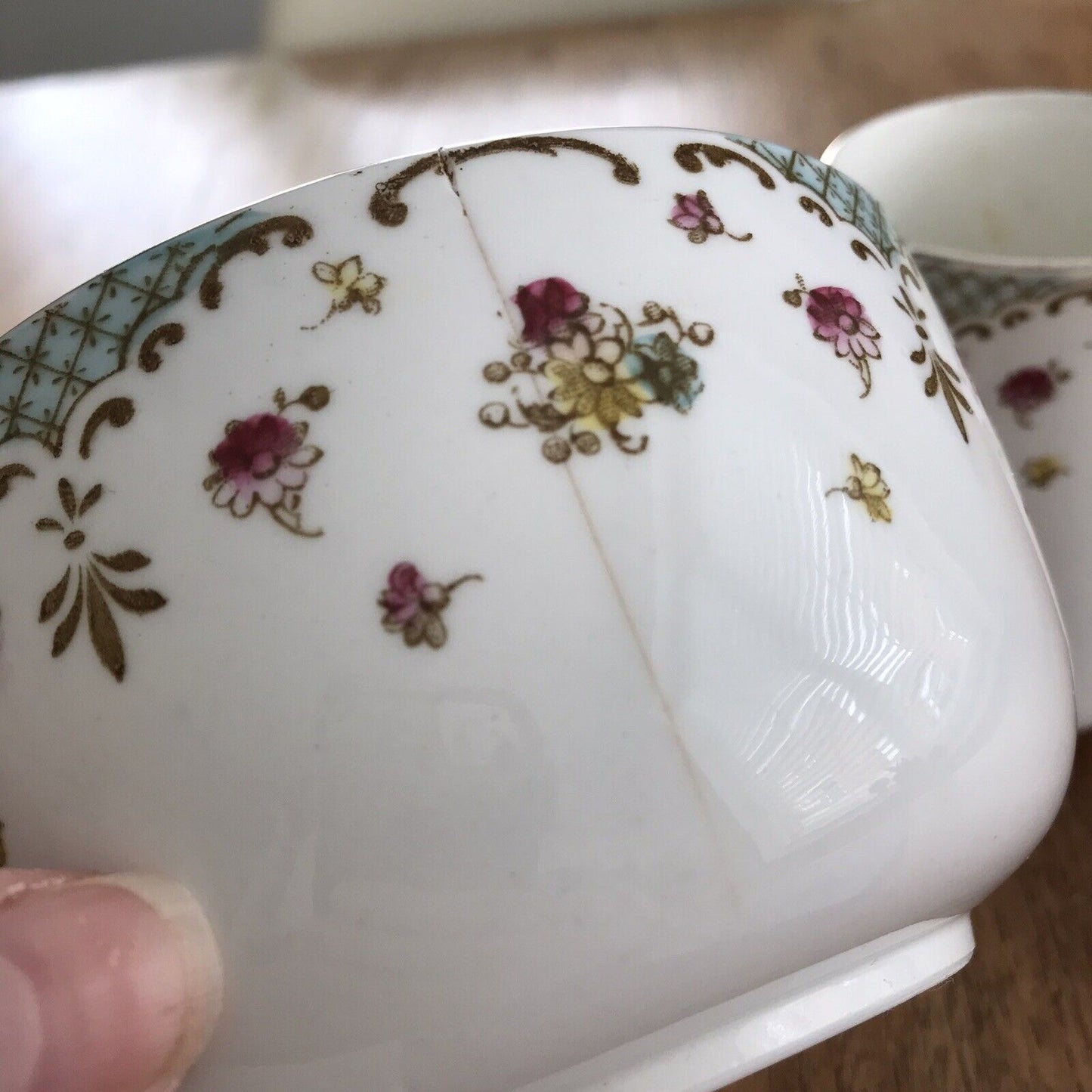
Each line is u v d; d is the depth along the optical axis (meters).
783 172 0.10
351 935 0.08
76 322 0.09
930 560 0.09
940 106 0.16
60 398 0.09
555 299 0.08
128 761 0.08
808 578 0.08
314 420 0.08
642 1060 0.09
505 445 0.08
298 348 0.08
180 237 0.09
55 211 0.21
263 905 0.08
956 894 0.09
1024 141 0.15
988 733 0.09
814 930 0.08
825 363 0.09
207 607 0.08
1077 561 0.13
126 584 0.08
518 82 0.22
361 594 0.08
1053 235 0.16
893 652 0.08
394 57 0.23
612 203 0.09
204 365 0.08
